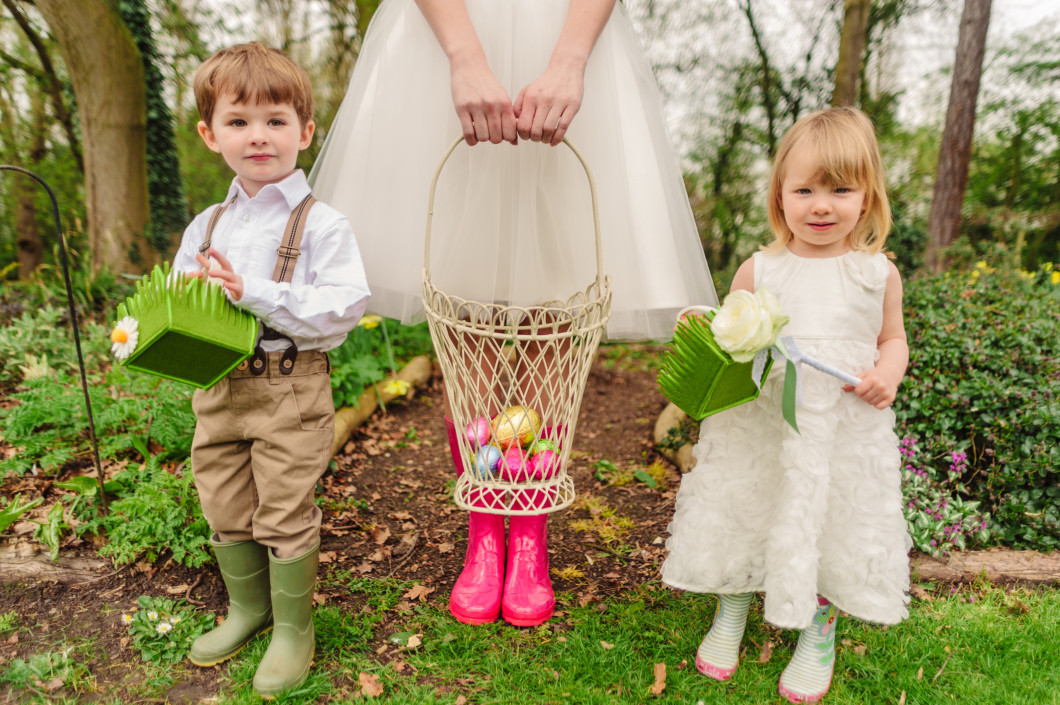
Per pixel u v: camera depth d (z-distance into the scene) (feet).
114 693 5.68
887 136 43.50
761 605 7.06
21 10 31.50
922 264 28.19
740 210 45.52
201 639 6.07
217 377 5.13
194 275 5.00
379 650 6.31
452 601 6.83
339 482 10.35
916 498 8.27
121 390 10.25
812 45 41.14
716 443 5.84
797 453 5.31
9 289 16.92
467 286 6.79
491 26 6.37
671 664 6.13
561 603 7.16
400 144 6.63
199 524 7.26
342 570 7.72
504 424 6.15
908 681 5.80
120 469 8.79
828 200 5.39
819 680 5.69
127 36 23.20
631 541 8.71
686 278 7.03
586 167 5.71
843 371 5.40
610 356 21.03
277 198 5.75
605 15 5.98
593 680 5.92
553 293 6.94
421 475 10.97
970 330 10.28
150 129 25.85
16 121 38.55
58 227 6.77
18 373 11.71
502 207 6.54
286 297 5.17
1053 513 8.25
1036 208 50.44
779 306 5.20
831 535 5.52
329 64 33.06
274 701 5.53
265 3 31.35
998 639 6.36
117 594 6.80
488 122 5.49
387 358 15.28
